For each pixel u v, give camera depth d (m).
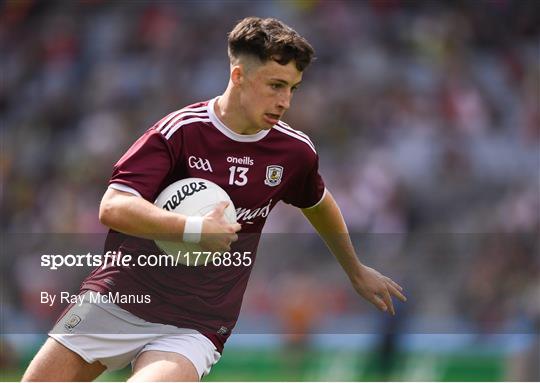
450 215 47.84
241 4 64.06
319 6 62.75
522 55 61.53
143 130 56.69
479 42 62.47
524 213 45.03
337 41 60.31
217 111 13.75
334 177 49.06
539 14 63.38
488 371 27.80
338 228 15.16
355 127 54.31
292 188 14.56
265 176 13.91
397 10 63.31
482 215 46.81
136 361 13.66
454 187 49.44
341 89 56.53
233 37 13.40
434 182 49.75
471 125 55.06
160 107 57.97
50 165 56.94
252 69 13.22
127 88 60.47
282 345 28.11
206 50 62.03
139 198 12.77
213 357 13.91
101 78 62.03
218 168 13.66
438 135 53.75
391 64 59.19
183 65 61.22
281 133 14.02
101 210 12.88
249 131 13.73
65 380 13.56
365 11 62.81
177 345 13.49
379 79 57.19
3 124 61.62
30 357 30.27
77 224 51.25
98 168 54.19
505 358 27.83
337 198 47.75
